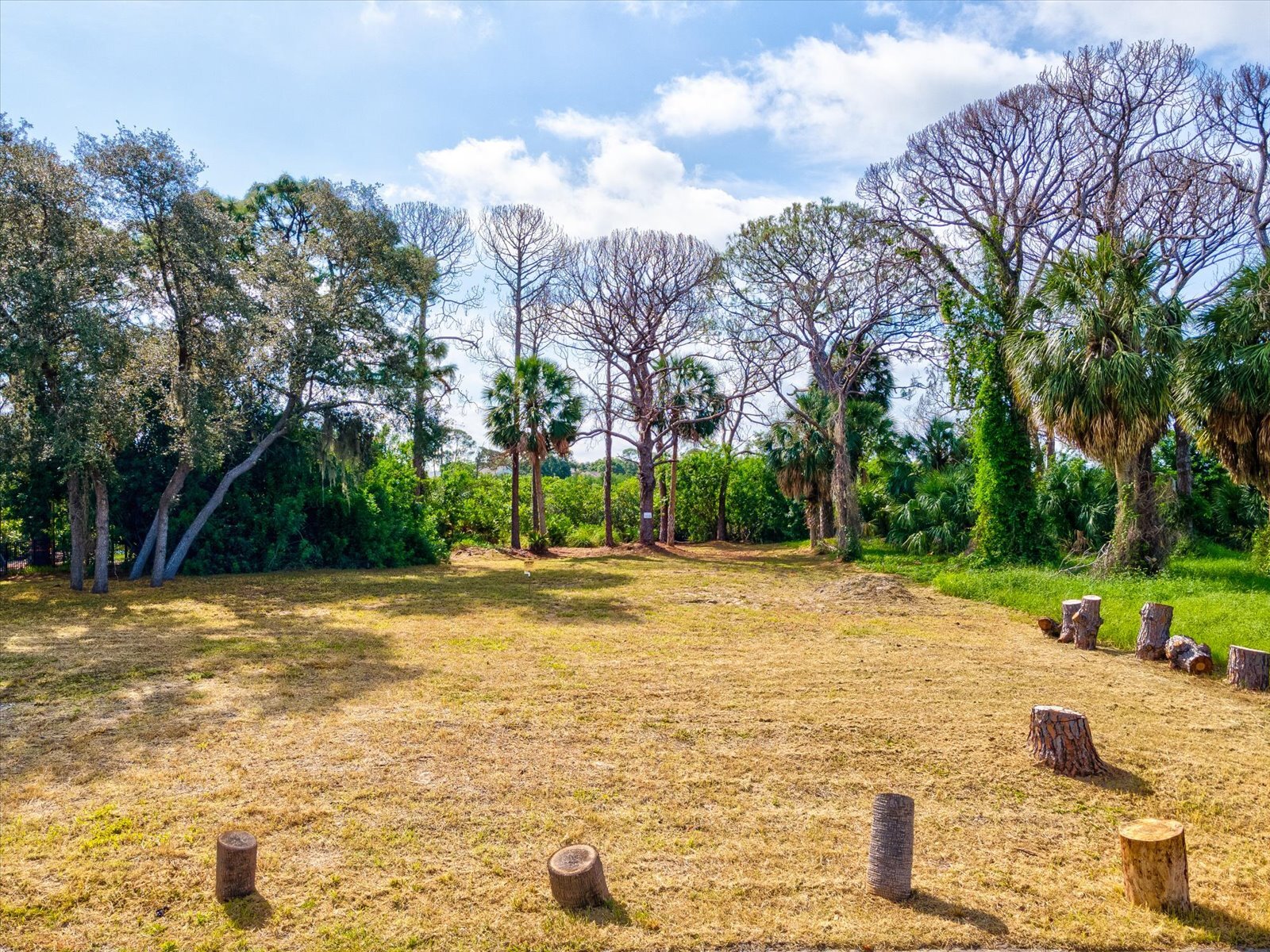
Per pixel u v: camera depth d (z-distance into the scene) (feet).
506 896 12.58
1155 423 43.96
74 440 39.01
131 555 57.52
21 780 16.69
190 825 14.74
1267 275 40.27
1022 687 24.81
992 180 63.98
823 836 14.80
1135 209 63.57
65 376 39.47
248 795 16.10
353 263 55.31
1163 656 28.71
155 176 42.73
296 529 58.95
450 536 90.84
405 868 13.39
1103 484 62.28
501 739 19.53
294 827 14.79
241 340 45.62
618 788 16.79
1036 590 42.50
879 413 87.45
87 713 21.17
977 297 61.26
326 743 19.10
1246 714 22.18
